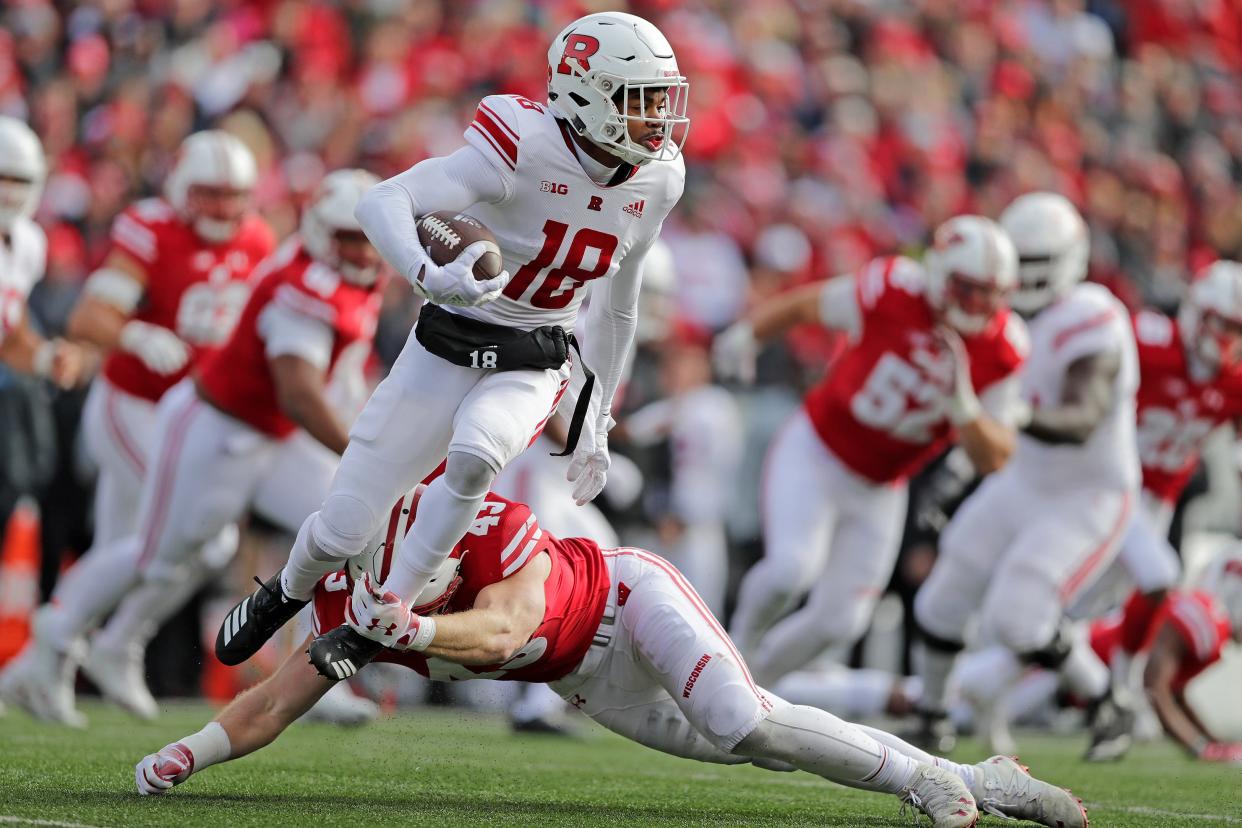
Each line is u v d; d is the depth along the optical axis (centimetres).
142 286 2388
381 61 4025
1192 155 5306
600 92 1281
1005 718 2459
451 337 1310
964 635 2319
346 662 1195
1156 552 2423
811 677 2412
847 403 2219
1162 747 2720
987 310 2117
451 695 2291
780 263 4009
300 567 1290
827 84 4697
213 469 2119
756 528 3288
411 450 1306
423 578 1219
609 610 1291
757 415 3319
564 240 1327
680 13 4531
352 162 3700
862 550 2267
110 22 3756
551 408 1347
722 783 1670
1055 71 5262
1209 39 5700
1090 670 2292
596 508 2886
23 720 2253
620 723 1340
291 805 1284
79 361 2305
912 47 4969
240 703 1323
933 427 2214
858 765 1250
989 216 4619
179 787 1383
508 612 1237
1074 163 4994
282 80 3856
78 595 2180
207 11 3897
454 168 1287
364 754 1808
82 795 1294
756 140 4409
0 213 2305
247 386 2092
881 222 4428
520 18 4262
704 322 3750
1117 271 4531
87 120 3522
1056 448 2255
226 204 2386
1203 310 2428
